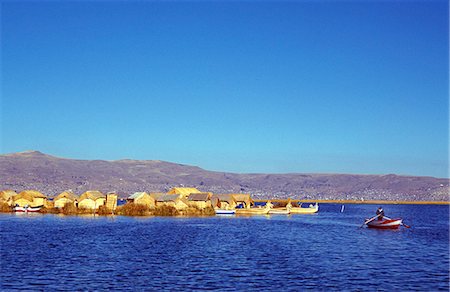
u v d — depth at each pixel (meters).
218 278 44.81
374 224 103.62
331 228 101.25
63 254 58.00
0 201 153.62
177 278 44.59
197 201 141.75
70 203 139.38
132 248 63.94
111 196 142.62
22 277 44.53
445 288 42.12
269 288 41.28
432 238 81.50
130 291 39.81
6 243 68.12
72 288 40.56
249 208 154.75
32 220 113.75
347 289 41.38
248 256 57.75
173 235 80.81
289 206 166.38
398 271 49.25
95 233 83.25
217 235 81.94
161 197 139.75
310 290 40.81
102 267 49.59
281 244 70.31
